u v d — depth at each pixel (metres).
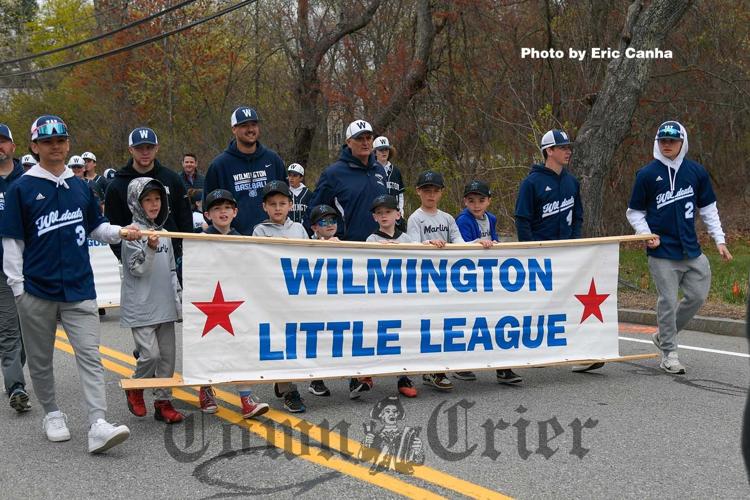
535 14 19.06
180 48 28.33
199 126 29.23
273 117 27.42
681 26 20.44
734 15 20.97
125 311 5.62
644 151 19.44
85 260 5.14
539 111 16.31
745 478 4.46
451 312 6.39
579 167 12.23
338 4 22.44
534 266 6.67
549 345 6.75
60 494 4.35
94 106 32.16
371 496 4.23
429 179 6.79
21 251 5.05
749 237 20.91
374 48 22.81
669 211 6.93
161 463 4.82
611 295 6.94
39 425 5.69
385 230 6.45
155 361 5.67
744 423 2.46
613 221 18.88
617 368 7.30
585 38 17.72
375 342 6.14
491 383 6.78
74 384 6.94
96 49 30.80
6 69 36.84
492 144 18.70
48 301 5.05
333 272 5.98
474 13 19.34
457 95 19.56
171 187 6.34
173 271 5.79
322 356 5.96
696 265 7.01
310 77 22.44
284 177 6.83
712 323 9.29
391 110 19.34
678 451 4.92
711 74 20.28
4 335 6.06
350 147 6.73
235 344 5.66
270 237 5.80
